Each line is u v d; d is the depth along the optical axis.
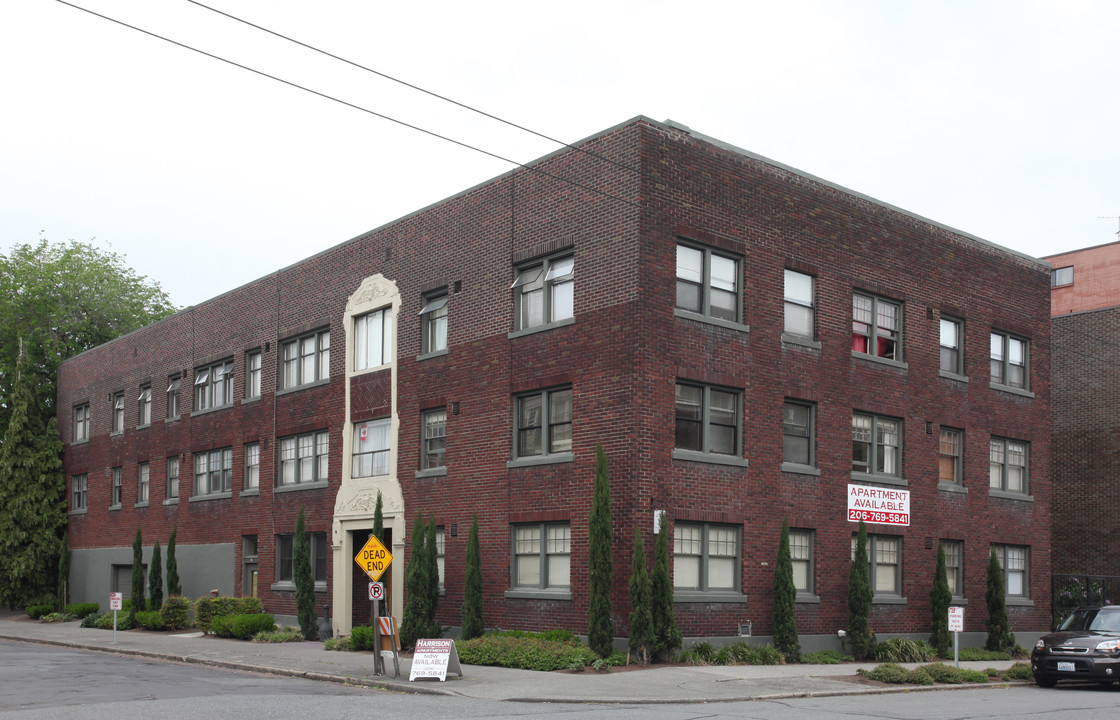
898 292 29.27
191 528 39.19
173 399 41.69
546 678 19.75
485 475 26.41
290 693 17.77
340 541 31.16
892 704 17.44
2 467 47.75
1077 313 38.22
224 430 37.81
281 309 35.41
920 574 28.75
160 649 27.83
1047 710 16.59
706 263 24.69
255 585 35.47
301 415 33.81
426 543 25.97
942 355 30.70
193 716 14.30
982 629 30.39
